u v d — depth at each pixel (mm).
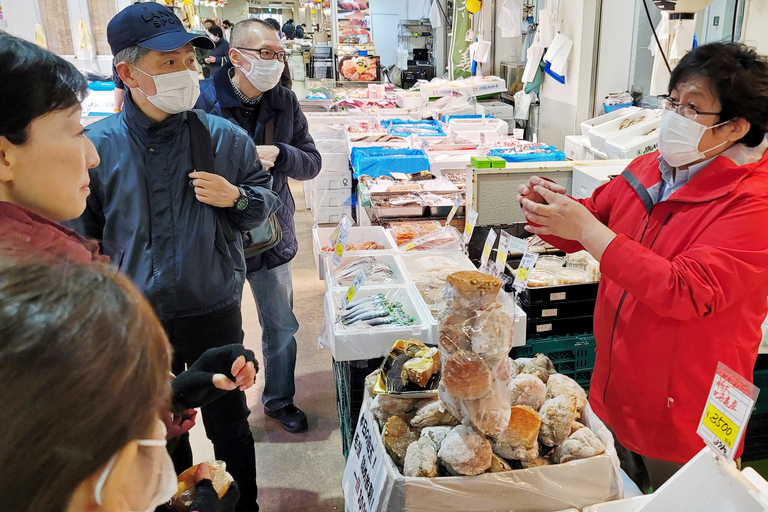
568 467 1199
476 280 1179
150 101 1573
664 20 3703
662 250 1457
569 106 5699
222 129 1793
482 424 1184
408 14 11984
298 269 4766
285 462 2539
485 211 2732
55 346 400
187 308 1700
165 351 496
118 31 1523
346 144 5207
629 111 4242
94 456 414
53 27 4848
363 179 4066
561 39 5520
